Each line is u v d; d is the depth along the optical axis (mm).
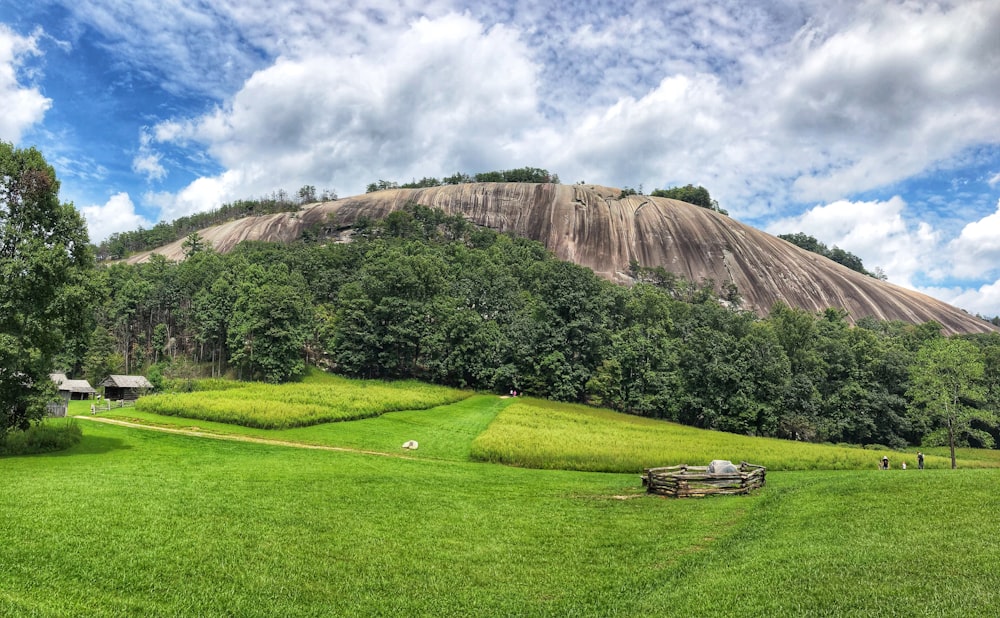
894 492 18000
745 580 10766
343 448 33812
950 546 11734
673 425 57844
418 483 21703
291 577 11000
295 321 75500
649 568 12242
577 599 10570
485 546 13695
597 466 30656
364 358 78562
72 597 9281
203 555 11773
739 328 83625
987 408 64375
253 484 19312
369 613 9711
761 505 18297
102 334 75875
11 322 24547
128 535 12578
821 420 63781
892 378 69062
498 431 39188
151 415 40844
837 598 9453
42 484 17250
